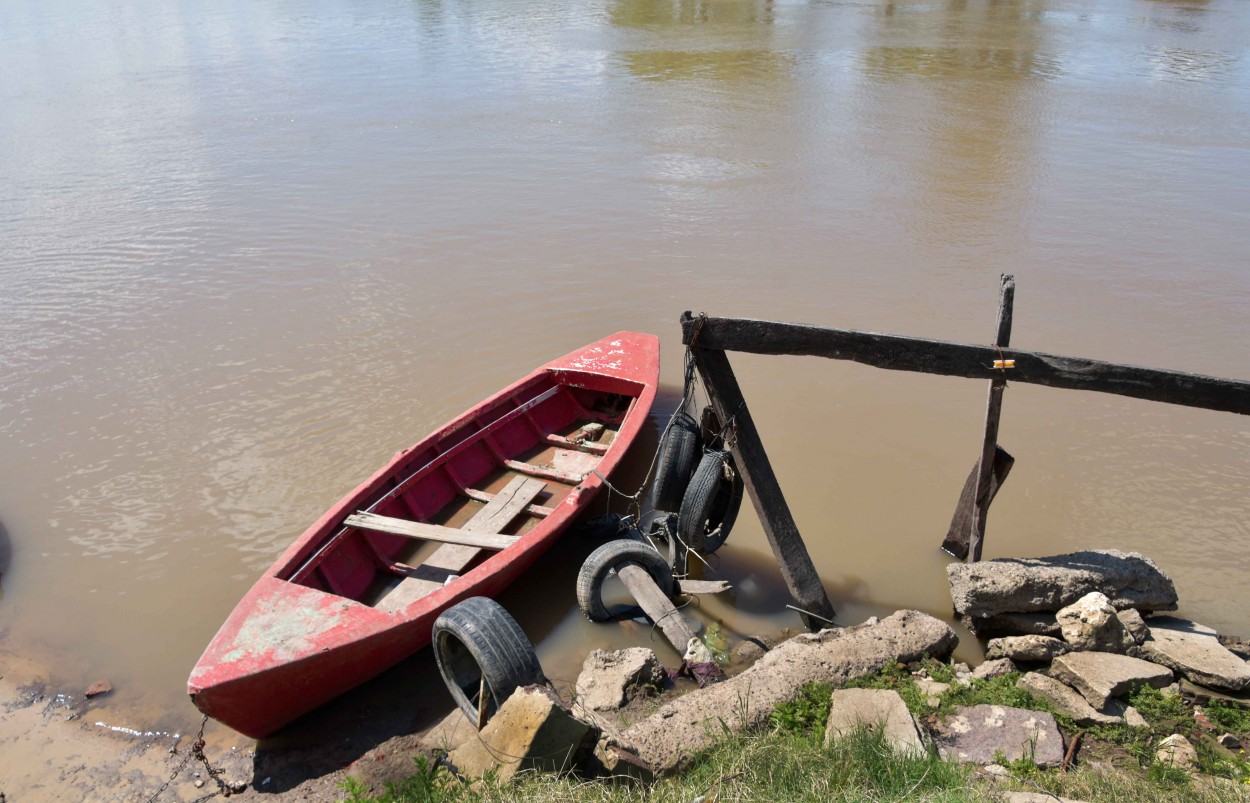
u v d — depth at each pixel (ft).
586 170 60.44
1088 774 17.06
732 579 26.84
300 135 68.69
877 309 41.52
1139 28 112.98
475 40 103.96
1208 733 19.02
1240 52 98.73
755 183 57.82
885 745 16.79
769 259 47.01
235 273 45.98
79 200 55.72
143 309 42.34
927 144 65.62
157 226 51.78
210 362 38.01
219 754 20.63
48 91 82.53
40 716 21.72
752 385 37.04
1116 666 20.24
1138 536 27.81
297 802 19.06
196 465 31.55
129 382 36.60
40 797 19.54
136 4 135.95
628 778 17.21
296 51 99.86
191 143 66.69
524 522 28.09
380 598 24.84
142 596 25.64
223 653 19.90
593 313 41.93
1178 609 24.56
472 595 22.66
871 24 113.60
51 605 25.32
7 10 131.23
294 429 33.58
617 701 21.04
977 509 24.71
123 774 20.12
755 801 15.53
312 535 23.75
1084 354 37.65
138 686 22.59
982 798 15.11
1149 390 21.94
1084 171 60.13
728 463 25.88
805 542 27.84
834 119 71.41
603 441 32.73
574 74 86.69
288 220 52.60
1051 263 46.55
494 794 16.25
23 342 39.40
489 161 62.44
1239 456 31.99
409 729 21.17
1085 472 31.12
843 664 20.68
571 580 26.43
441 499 28.53
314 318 41.63
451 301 43.16
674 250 48.19
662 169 60.39
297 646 20.18
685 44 99.86
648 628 24.59
